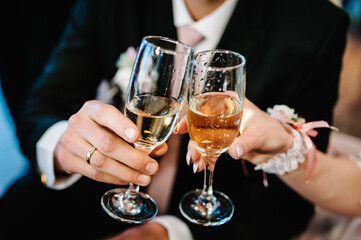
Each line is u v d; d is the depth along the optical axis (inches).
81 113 17.9
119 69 30.4
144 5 29.6
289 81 28.7
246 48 27.9
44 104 28.0
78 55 31.0
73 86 30.6
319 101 29.3
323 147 28.1
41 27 33.0
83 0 31.4
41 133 23.4
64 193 26.2
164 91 16.1
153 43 17.1
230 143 16.7
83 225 24.3
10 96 33.5
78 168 19.2
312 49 27.9
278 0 28.9
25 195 25.9
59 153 19.5
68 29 31.7
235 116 15.9
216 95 16.3
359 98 55.9
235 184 28.6
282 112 21.3
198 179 27.6
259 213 24.9
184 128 19.6
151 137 16.4
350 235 26.4
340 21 28.8
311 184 23.5
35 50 33.3
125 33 30.1
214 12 28.5
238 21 27.7
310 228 27.7
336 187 23.9
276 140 19.5
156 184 26.6
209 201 19.3
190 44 29.6
